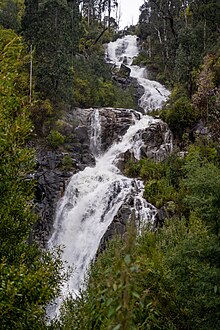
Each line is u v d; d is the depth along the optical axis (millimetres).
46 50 25500
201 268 6801
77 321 5977
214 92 23047
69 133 23969
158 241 9930
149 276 7090
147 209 16875
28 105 7656
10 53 6555
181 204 16312
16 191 6184
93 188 19859
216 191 6820
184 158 19422
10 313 4645
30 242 7844
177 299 7180
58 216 19391
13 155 6035
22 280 4840
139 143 23453
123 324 2828
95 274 7250
